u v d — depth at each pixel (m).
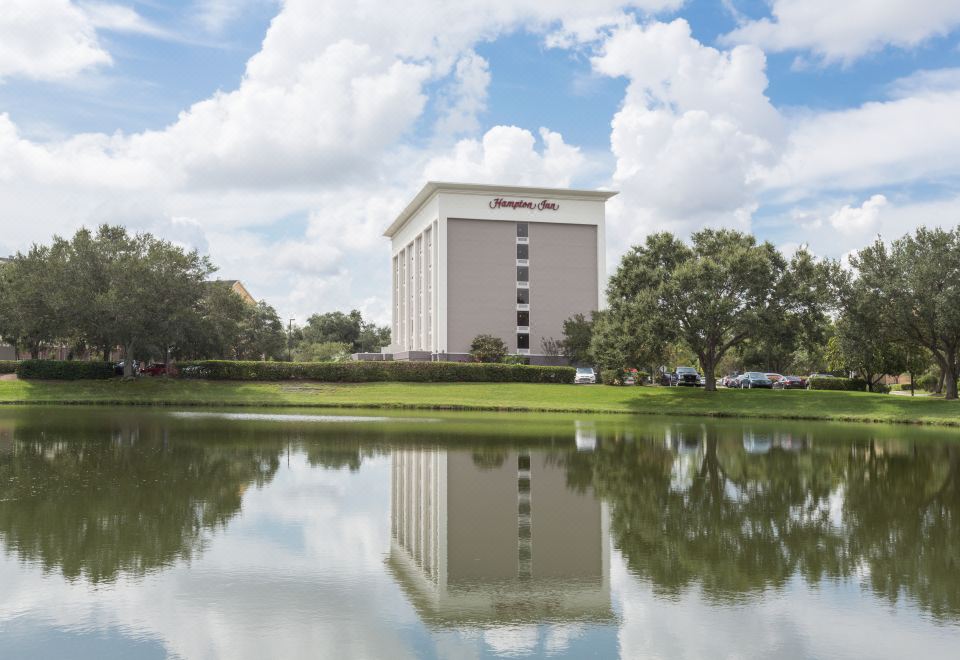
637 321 56.50
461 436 30.59
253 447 25.22
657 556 11.59
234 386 62.53
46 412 43.59
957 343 51.09
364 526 13.45
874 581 10.25
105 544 11.83
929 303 48.00
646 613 8.93
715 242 59.88
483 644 7.91
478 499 16.31
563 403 55.69
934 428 39.34
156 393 58.91
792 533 13.16
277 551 11.55
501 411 50.44
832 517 14.59
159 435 29.11
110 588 9.62
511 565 11.05
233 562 10.89
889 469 21.94
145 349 69.50
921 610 9.04
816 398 53.47
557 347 89.31
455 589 9.84
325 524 13.54
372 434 30.81
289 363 65.75
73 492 16.25
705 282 55.72
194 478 18.33
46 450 23.78
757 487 18.20
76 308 59.59
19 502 15.09
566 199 90.81
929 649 7.83
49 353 95.31
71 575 10.16
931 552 11.84
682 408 52.31
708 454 25.31
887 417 44.62
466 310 88.31
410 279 104.19
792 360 106.69
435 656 7.58
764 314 54.69
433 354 87.75
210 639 7.98
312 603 9.17
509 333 89.12
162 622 8.45
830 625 8.52
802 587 9.97
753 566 11.02
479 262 89.00
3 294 62.59
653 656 7.62
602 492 17.31
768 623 8.59
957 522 14.16
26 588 9.59
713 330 57.34
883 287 49.09
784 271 56.56
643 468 21.50
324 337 145.62
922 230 49.19
